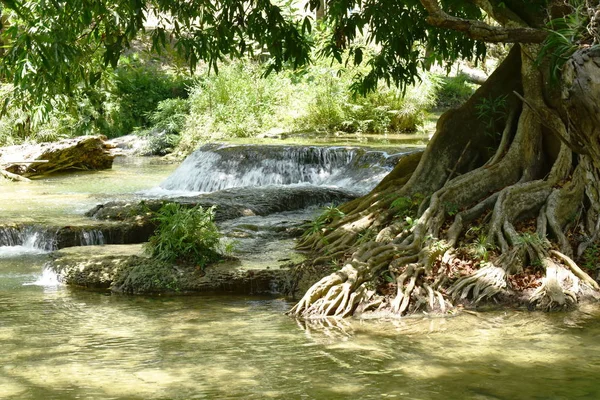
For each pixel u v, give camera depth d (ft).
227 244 35.81
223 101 89.45
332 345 24.14
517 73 38.14
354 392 19.99
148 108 96.07
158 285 31.68
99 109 91.76
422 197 35.27
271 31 38.52
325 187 51.85
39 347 24.25
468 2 37.68
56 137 81.82
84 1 33.35
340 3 39.37
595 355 22.98
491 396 19.66
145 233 40.22
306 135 80.48
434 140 37.65
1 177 66.49
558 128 34.94
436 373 21.45
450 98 101.14
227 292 31.53
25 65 33.81
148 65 100.27
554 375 21.24
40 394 20.03
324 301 27.86
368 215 34.99
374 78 44.39
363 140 73.97
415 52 42.73
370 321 27.07
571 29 18.40
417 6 40.14
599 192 33.68
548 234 32.45
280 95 89.35
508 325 26.35
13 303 30.12
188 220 33.35
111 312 28.71
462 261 30.89
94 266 33.40
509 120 37.27
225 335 25.44
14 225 40.93
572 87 16.43
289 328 26.23
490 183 34.73
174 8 36.17
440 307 28.09
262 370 21.81
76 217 44.27
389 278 29.27
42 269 35.91
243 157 61.77
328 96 85.76
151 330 26.14
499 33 20.38
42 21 33.45
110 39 35.42
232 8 37.32
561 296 28.50
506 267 29.81
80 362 22.71
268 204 45.91
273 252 34.99
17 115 78.89
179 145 85.66
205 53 36.88
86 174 70.23
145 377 21.30
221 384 20.68
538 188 33.65
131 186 62.80
